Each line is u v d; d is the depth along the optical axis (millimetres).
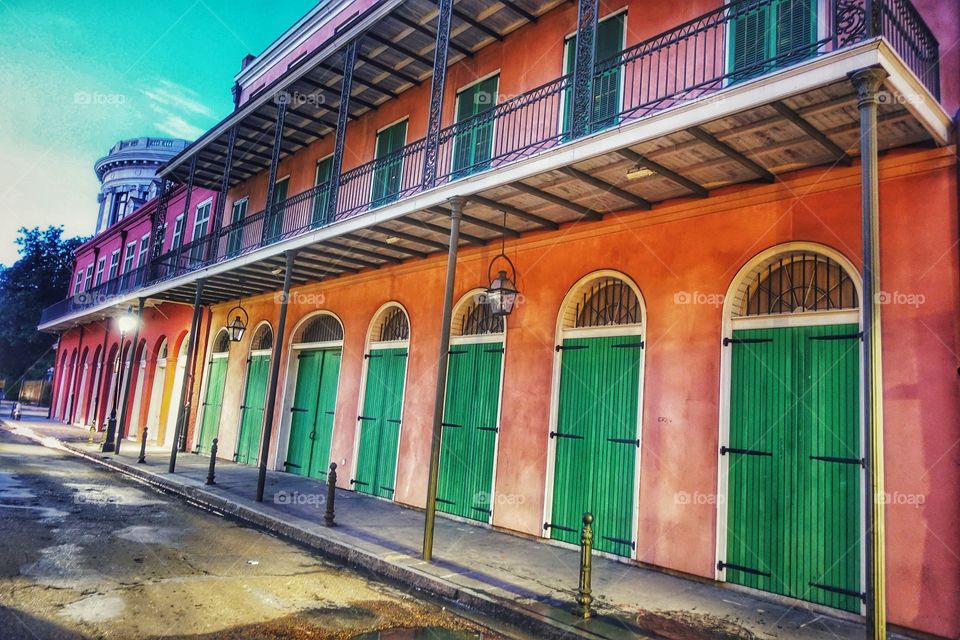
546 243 8656
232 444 15125
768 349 6266
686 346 6832
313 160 14117
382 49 10367
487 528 8578
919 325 5293
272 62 17375
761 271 6551
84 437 19500
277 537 7879
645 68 7676
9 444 16688
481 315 9664
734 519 6211
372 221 8625
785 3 6461
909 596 5020
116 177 36500
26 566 5633
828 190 5992
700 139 5473
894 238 5531
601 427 7574
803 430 5906
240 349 15766
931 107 5016
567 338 8203
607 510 7277
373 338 11688
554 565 6711
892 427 5309
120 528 7559
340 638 4574
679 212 7145
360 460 11305
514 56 9586
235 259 11977
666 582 6227
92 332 26344
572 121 6480
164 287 14883
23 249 41969
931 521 5004
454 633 4887
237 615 4855
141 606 4859
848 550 5457
